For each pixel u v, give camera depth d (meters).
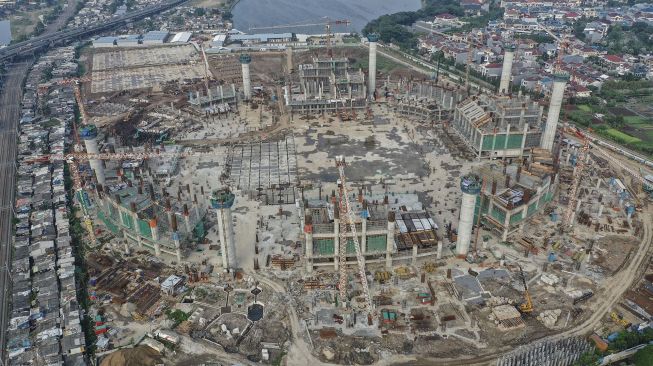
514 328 136.12
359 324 138.38
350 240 154.25
